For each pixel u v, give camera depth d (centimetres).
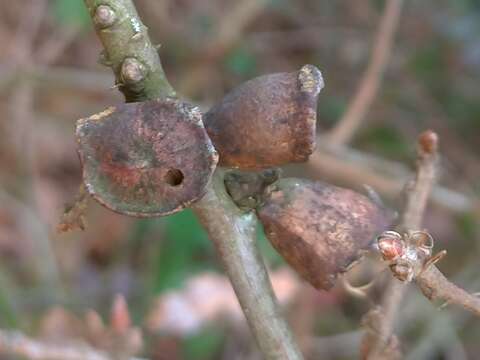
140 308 32
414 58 41
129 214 14
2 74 37
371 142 40
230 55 39
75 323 25
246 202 15
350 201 15
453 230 37
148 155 14
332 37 42
